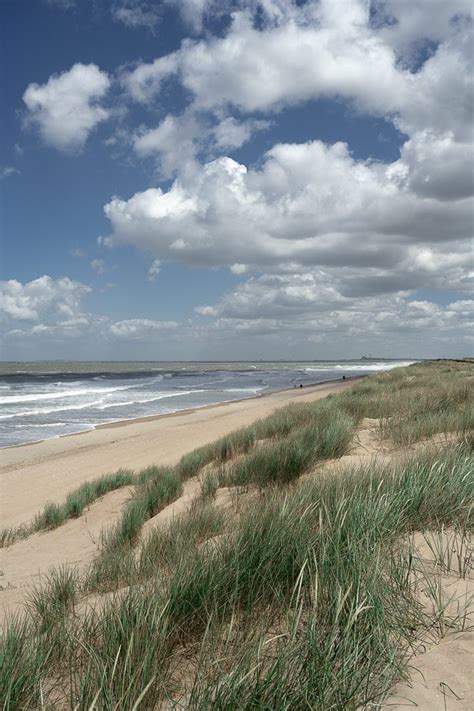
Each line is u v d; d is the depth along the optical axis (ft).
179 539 15.94
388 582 9.68
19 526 31.40
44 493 40.68
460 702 6.63
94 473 46.50
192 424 76.54
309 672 6.81
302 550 10.80
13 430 79.87
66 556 23.00
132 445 60.75
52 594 13.92
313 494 16.46
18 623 11.02
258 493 23.45
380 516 12.95
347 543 10.89
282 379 242.99
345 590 8.77
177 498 28.58
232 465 30.40
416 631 8.43
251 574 10.18
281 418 46.57
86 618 9.90
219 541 13.34
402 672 7.25
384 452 28.60
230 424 72.02
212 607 9.34
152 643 8.00
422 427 30.66
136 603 9.50
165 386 196.03
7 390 171.73
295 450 26.58
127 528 22.63
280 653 7.36
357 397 56.90
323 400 63.46
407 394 50.98
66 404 121.39
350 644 7.39
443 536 12.67
